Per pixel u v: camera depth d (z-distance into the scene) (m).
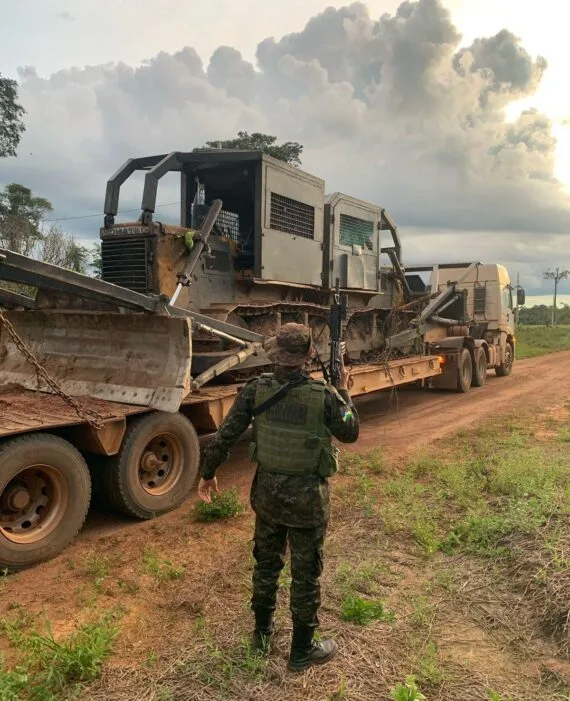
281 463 2.94
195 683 2.92
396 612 3.59
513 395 13.68
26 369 6.73
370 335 11.24
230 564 4.41
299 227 8.80
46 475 4.70
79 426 5.07
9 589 4.13
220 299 7.92
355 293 10.62
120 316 6.04
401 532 4.83
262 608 3.15
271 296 8.71
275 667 3.02
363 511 5.34
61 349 6.58
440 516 5.15
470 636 3.34
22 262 4.86
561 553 3.93
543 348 31.22
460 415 11.05
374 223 11.01
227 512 5.52
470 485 5.85
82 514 4.86
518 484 5.61
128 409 5.43
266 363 7.57
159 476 5.82
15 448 4.41
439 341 13.97
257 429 3.04
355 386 9.52
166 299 5.86
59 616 3.74
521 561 4.00
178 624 3.57
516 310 18.56
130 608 3.81
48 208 29.64
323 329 9.49
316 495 2.93
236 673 2.98
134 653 3.25
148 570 4.34
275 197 8.23
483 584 3.89
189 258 6.91
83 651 3.03
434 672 2.94
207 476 3.24
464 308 14.96
